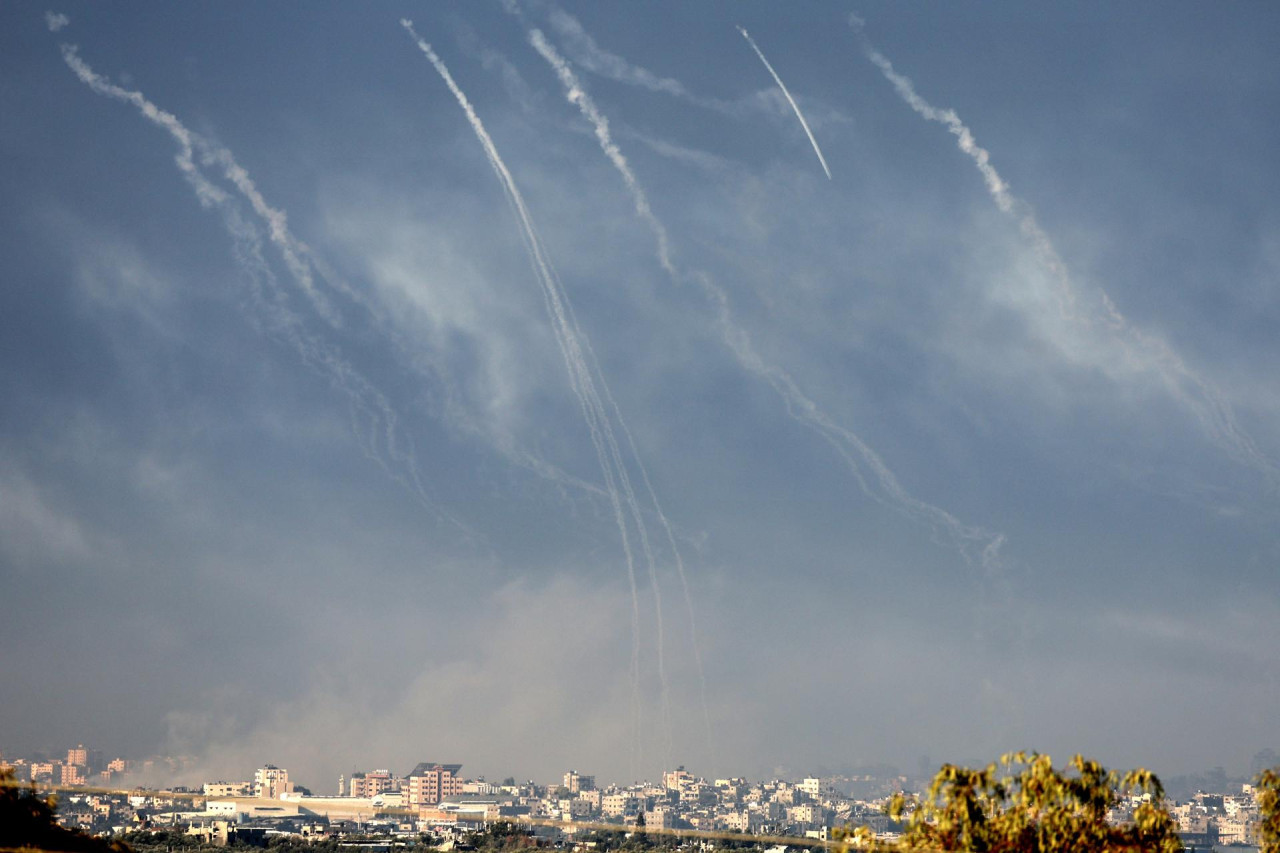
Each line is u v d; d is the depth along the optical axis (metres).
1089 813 133.50
